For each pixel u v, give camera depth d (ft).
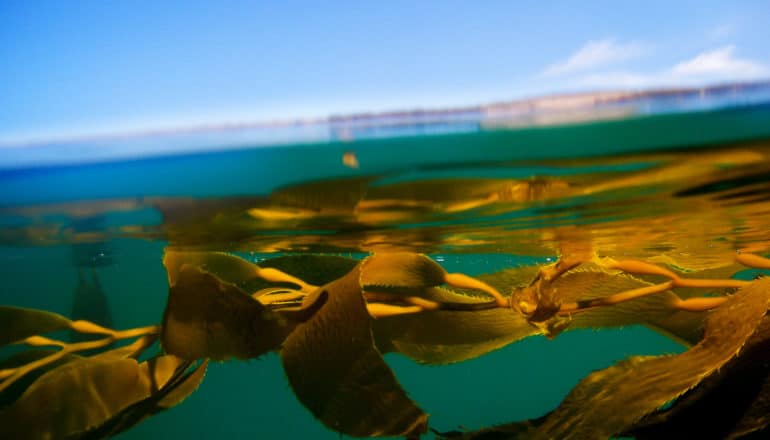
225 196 1.92
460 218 2.30
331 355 1.56
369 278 1.84
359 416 1.52
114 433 1.94
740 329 1.68
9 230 2.52
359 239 2.81
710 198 2.11
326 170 1.68
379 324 2.01
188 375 1.99
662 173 1.81
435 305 1.85
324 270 2.12
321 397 1.54
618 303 2.00
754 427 1.72
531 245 3.08
